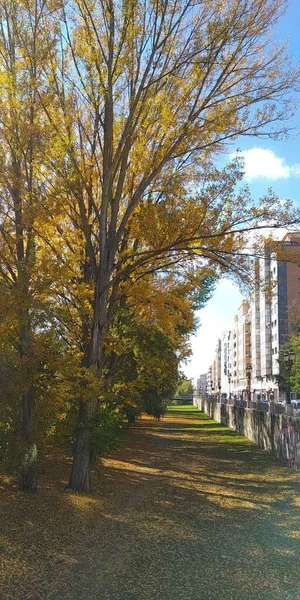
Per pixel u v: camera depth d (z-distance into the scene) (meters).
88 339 11.57
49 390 9.55
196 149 11.23
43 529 7.83
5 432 9.45
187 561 6.54
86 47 10.38
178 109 11.30
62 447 13.45
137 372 14.76
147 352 14.23
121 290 12.13
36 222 9.93
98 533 7.87
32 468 10.18
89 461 11.20
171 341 14.95
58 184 9.91
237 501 10.53
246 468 15.18
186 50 10.78
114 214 11.22
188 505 10.14
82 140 11.34
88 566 6.30
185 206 11.36
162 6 10.34
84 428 10.92
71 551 6.88
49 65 10.16
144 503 10.23
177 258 12.12
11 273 9.21
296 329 60.56
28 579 5.78
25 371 9.02
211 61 10.70
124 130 10.91
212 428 33.38
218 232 11.18
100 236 11.06
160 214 11.23
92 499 10.25
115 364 13.69
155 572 6.09
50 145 9.71
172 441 23.95
